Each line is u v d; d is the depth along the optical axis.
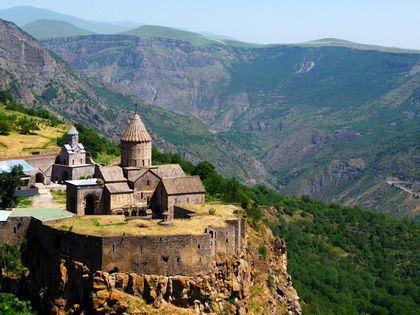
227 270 98.19
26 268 96.31
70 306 89.88
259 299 109.44
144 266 89.62
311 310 167.88
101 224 97.31
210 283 93.25
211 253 95.50
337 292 199.75
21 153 182.38
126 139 124.06
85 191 116.56
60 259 92.56
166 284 89.75
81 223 97.38
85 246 89.56
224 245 99.75
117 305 85.50
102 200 119.38
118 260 88.44
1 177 120.44
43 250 96.44
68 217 101.31
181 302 90.06
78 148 154.38
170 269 91.00
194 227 98.25
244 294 101.00
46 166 156.38
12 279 95.56
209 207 119.56
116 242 88.19
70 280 90.56
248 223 146.88
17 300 93.50
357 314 178.38
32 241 98.00
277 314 112.44
